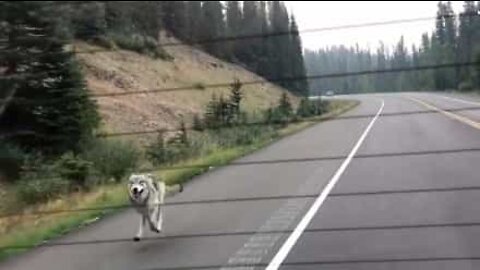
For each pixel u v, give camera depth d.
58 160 19.97
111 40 49.88
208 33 82.25
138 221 11.05
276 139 30.12
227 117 30.09
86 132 22.53
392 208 10.38
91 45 46.22
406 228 8.80
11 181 19.30
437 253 7.37
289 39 89.12
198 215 11.12
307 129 35.38
